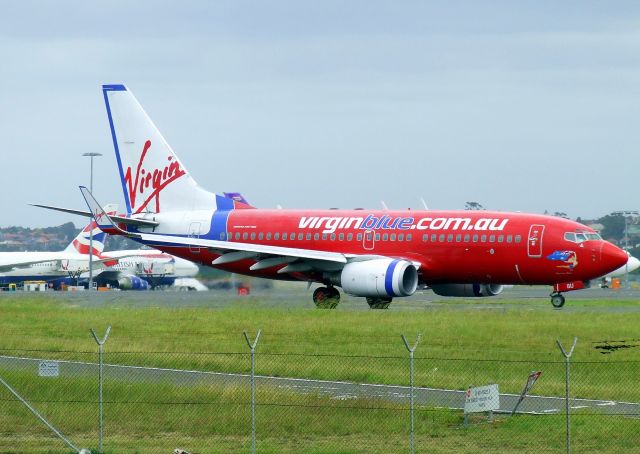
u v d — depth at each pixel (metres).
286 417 102.50
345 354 140.38
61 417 104.56
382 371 128.62
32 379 119.44
